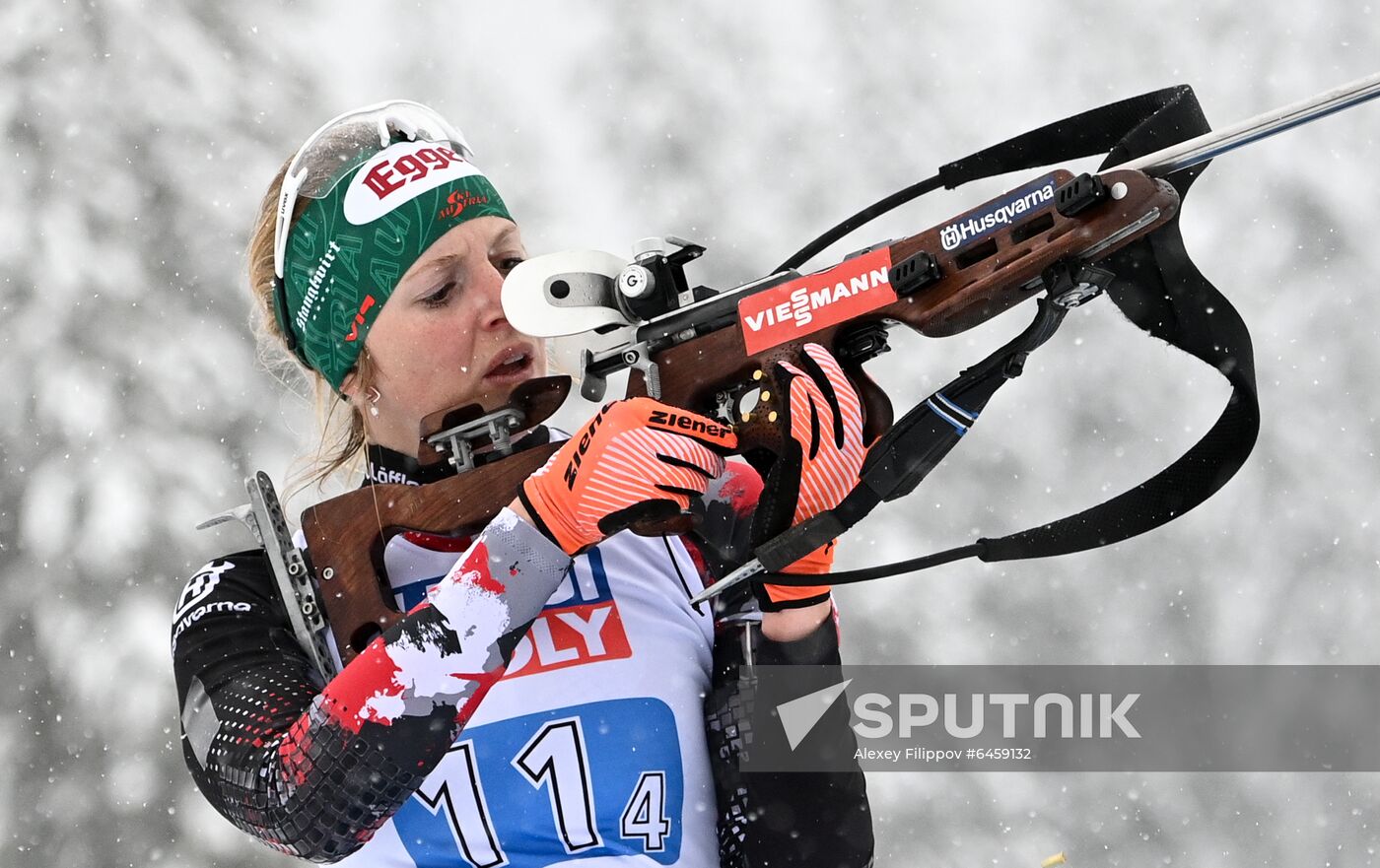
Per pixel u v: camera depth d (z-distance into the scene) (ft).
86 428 98.94
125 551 95.76
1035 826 107.76
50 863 91.45
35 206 107.45
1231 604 123.85
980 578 116.98
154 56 115.55
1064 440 124.88
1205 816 115.14
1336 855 118.62
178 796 92.89
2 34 114.01
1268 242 140.15
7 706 93.35
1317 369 135.44
